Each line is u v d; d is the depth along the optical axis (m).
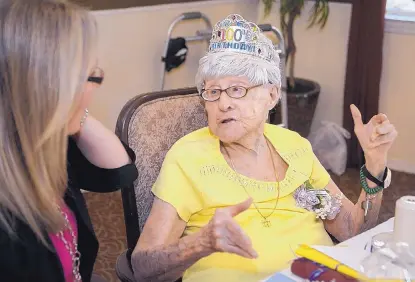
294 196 1.72
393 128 1.62
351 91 4.09
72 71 1.11
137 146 1.76
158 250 1.45
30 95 1.09
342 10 4.08
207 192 1.60
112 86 3.70
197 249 1.35
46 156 1.16
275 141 1.77
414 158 4.07
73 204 1.39
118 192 3.71
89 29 1.15
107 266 2.83
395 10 4.02
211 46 1.64
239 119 1.61
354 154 4.14
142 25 3.78
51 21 1.10
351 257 1.32
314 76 4.34
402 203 1.21
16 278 1.16
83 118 1.40
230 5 4.36
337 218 1.78
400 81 4.00
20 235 1.16
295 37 4.35
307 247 1.31
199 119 1.91
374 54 3.93
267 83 1.64
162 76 3.80
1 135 1.10
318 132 4.18
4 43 1.08
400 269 1.18
